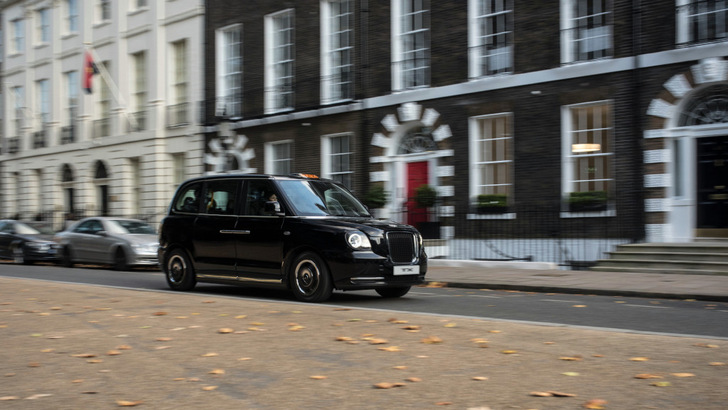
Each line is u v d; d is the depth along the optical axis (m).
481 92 19.58
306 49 24.23
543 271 16.42
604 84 17.38
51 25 36.22
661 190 16.52
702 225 16.33
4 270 19.30
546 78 18.30
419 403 5.03
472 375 5.80
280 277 11.32
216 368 6.14
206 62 27.77
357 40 22.66
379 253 10.88
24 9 37.84
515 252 18.67
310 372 5.97
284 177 11.97
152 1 30.11
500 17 19.42
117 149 31.70
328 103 23.48
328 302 11.16
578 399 5.07
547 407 4.89
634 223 16.81
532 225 18.38
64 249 21.03
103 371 6.06
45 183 36.66
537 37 18.58
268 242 11.45
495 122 19.50
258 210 11.79
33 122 37.69
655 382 5.49
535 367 6.06
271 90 25.44
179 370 6.08
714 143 16.16
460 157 20.02
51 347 7.11
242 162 26.38
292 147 24.72
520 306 10.70
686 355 6.50
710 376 5.70
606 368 6.00
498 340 7.30
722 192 16.05
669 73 16.47
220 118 22.42
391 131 21.69
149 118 30.16
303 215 11.37
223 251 12.08
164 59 29.67
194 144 28.22
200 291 12.88
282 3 24.97
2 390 5.50
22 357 6.66
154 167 29.67
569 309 10.30
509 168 19.16
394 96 21.48
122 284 14.75
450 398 5.14
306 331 7.87
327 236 10.83
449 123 20.23
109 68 32.50
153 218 29.38
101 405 5.08
